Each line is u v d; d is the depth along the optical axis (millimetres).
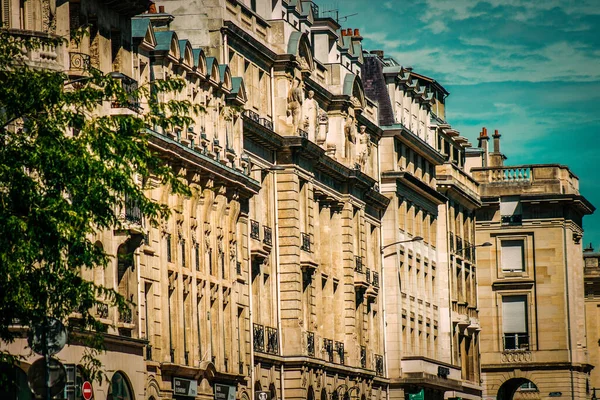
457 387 111562
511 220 130500
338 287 89688
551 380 128875
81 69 52375
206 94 69312
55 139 39438
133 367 58406
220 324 69812
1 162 38656
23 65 41625
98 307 55219
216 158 70125
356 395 90438
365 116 95562
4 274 38281
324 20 90625
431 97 117625
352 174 90188
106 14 57312
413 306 105688
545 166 130875
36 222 38750
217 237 70000
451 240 117625
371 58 103375
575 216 133125
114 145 40938
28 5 51281
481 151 138375
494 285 130250
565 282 129625
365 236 94938
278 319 80062
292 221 80562
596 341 148250
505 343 130000
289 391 80000
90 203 40000
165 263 63438
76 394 52875
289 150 80375
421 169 110438
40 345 38656
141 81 62906
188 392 65250
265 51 78938
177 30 73688
